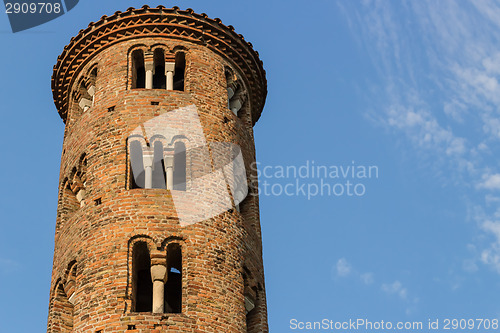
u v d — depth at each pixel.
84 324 37.78
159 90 45.97
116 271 38.88
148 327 36.94
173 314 37.59
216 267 40.06
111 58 48.16
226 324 38.59
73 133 47.25
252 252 43.03
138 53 48.47
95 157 43.81
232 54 50.59
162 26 48.78
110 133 44.38
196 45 49.00
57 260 42.94
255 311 42.50
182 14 49.16
